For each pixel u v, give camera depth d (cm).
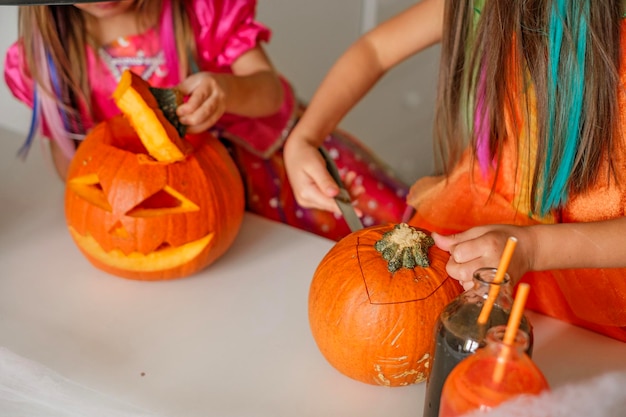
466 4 92
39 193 113
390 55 108
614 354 81
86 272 95
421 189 109
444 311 63
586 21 79
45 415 70
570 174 85
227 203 95
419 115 233
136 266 92
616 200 85
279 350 80
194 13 121
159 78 122
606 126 82
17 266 95
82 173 92
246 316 86
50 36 114
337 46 213
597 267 73
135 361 78
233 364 78
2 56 143
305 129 103
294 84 205
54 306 87
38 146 129
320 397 74
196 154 94
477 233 71
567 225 73
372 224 138
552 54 81
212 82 99
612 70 79
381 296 70
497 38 85
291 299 90
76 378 74
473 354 57
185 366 77
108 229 90
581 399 55
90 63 119
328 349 74
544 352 80
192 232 92
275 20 192
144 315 86
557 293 88
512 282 64
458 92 97
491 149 94
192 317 86
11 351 77
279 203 132
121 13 112
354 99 109
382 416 72
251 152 132
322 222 132
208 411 71
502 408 52
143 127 89
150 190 89
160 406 71
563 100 82
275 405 72
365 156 149
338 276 73
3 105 146
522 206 94
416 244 73
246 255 100
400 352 71
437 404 63
